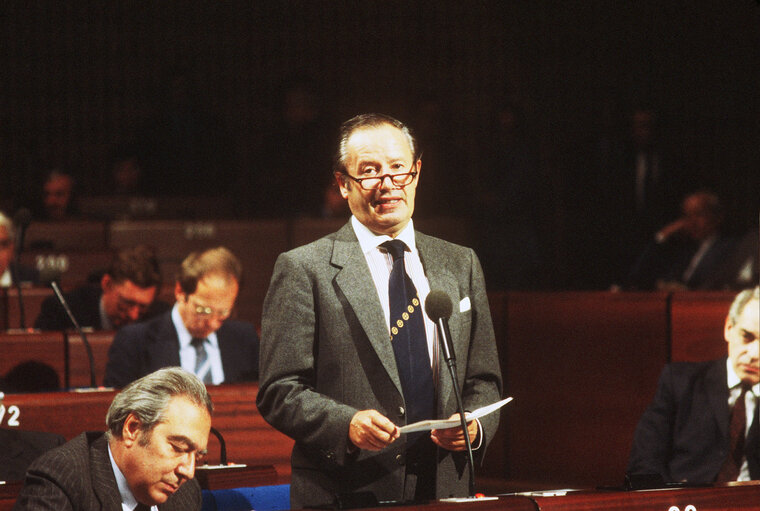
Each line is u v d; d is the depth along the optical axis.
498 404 7.04
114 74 34.53
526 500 6.50
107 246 25.02
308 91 29.45
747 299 11.45
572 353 17.94
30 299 18.12
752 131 31.03
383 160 7.57
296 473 7.57
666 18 32.06
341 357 7.43
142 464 7.00
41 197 29.50
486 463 19.20
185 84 30.45
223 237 25.61
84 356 14.30
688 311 16.77
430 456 7.51
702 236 22.42
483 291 7.98
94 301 16.73
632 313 17.22
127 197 27.62
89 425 10.45
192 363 12.95
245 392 11.21
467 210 29.27
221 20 35.00
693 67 31.69
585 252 29.50
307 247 7.74
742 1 31.08
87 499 6.94
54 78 34.19
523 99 33.84
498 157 27.94
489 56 34.47
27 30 34.03
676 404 11.78
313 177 29.17
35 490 6.93
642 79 32.28
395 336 7.57
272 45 35.19
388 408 7.38
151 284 14.95
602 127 32.62
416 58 34.97
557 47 33.44
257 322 25.66
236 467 9.20
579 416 17.78
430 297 7.20
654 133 27.67
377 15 35.12
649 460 11.64
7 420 10.12
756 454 11.45
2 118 33.81
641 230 27.48
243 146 34.91
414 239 7.89
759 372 11.37
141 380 7.11
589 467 17.66
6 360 13.88
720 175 31.14
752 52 31.05
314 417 7.12
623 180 27.97
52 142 34.12
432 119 29.59
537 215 27.97
